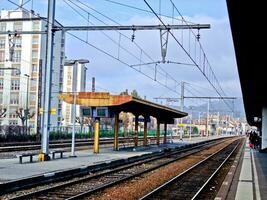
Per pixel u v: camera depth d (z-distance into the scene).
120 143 55.84
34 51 88.38
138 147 46.59
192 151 49.16
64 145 42.97
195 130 134.25
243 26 14.25
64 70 94.19
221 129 172.00
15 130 55.12
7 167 20.70
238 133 192.38
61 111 96.69
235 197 14.30
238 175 22.17
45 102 25.36
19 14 84.00
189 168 25.70
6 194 14.35
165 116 59.38
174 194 15.77
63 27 25.08
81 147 43.31
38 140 53.25
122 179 19.12
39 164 22.67
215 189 17.34
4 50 88.94
